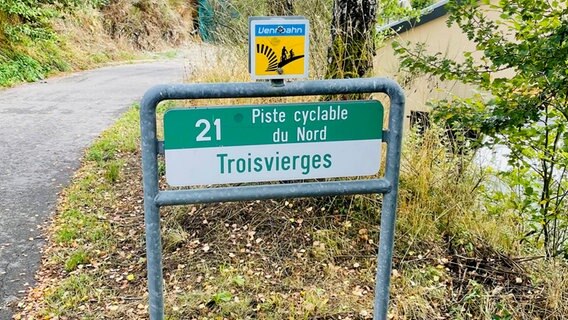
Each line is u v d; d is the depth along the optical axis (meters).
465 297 2.66
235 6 5.99
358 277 2.85
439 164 3.48
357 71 3.33
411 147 3.50
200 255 3.06
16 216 3.80
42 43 12.91
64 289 2.77
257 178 1.78
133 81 11.67
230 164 1.74
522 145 3.47
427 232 3.13
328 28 3.89
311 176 1.82
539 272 2.95
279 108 1.74
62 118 7.16
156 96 1.65
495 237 3.27
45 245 3.36
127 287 2.82
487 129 3.16
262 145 1.75
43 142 5.83
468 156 3.60
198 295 2.64
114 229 3.51
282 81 1.74
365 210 3.31
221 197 1.75
